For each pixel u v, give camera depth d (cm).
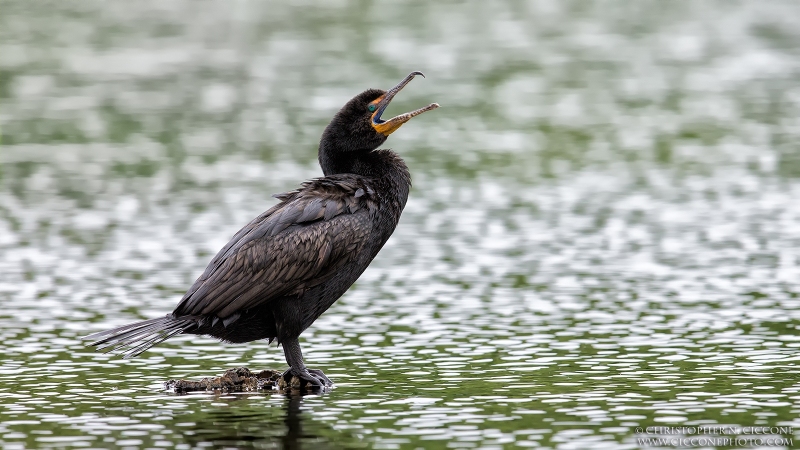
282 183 2298
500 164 2506
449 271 1647
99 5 5434
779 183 2248
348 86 3512
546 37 4503
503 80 3628
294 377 1133
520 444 931
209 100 3334
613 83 3578
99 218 2030
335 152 1216
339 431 974
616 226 1928
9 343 1304
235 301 1103
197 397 1095
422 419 1005
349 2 5484
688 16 5044
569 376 1145
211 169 2455
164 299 1507
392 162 1209
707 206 2066
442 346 1278
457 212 2062
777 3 5400
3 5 5400
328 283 1138
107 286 1579
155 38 4534
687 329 1329
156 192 2244
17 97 3391
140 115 3117
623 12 5172
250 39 4481
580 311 1423
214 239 1862
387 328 1362
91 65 3956
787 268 1625
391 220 1187
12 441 954
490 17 5034
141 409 1051
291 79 3653
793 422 982
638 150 2639
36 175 2416
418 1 5469
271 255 1109
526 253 1753
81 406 1064
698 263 1666
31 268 1684
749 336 1294
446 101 3306
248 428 988
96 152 2656
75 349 1283
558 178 2353
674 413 1012
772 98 3275
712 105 3195
